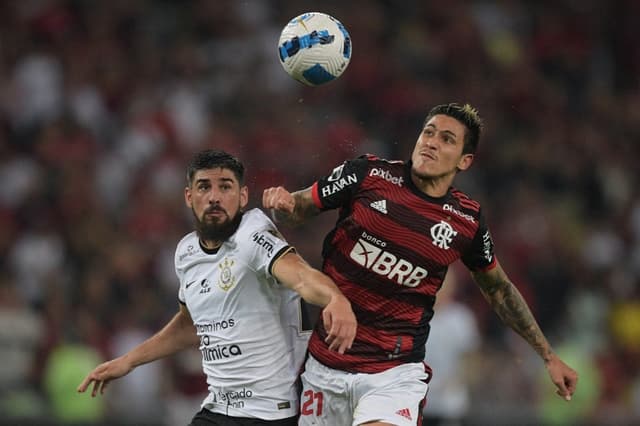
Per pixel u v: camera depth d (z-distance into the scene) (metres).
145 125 51.56
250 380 19.05
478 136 19.30
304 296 17.53
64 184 48.78
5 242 46.56
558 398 41.97
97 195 48.97
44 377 38.00
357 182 19.11
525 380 43.16
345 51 19.41
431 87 59.81
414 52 60.78
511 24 66.50
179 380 37.97
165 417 35.12
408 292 19.11
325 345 19.38
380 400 18.78
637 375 49.41
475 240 19.38
